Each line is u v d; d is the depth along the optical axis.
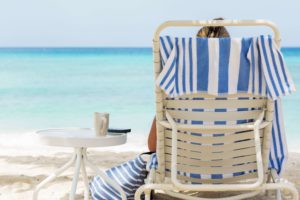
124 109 13.73
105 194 4.34
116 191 4.32
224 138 3.74
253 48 3.59
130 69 30.45
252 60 3.60
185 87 3.61
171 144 3.82
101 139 3.77
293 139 9.41
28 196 4.84
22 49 61.12
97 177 4.54
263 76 3.62
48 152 7.43
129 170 4.38
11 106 14.38
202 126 3.64
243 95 3.66
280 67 3.57
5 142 8.56
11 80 23.30
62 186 5.16
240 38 3.59
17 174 5.67
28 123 11.41
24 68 31.58
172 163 3.59
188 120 3.72
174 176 3.56
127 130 4.05
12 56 46.31
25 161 6.55
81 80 23.39
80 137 3.76
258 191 3.96
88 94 17.66
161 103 3.70
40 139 3.79
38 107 14.24
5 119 11.98
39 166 6.20
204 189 3.54
